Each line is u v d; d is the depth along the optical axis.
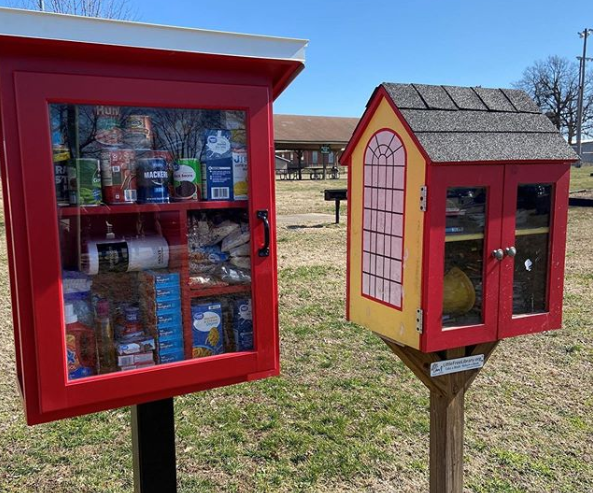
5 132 1.41
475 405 3.47
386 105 2.00
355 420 3.29
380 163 2.07
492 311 1.98
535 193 2.05
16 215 1.44
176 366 1.68
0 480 2.72
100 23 1.42
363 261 2.23
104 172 1.64
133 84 1.53
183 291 1.78
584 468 2.81
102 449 3.01
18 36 1.35
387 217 2.05
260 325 1.79
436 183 1.81
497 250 1.94
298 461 2.89
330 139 32.97
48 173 1.46
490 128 1.97
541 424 3.24
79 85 1.47
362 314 2.27
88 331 1.64
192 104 1.61
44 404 1.51
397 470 2.81
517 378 3.86
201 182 1.76
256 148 1.72
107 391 1.59
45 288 1.48
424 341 1.89
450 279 1.96
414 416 3.34
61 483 2.71
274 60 1.62
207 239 1.83
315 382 3.82
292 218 13.02
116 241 1.70
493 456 2.92
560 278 2.10
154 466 1.88
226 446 3.03
